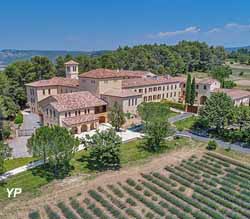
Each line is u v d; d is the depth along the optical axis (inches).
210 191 1592.0
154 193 1574.8
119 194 1549.0
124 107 2664.9
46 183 1643.7
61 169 1803.6
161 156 2063.2
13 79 3516.2
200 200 1496.1
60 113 2362.2
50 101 2509.8
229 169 1861.5
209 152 2133.4
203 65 7096.5
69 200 1497.3
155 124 2149.4
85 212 1379.2
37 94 3144.7
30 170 1780.3
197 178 1739.7
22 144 2250.2
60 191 1576.0
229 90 3523.6
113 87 2881.4
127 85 3139.8
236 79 5728.3
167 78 3841.0
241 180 1706.4
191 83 3405.5
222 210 1397.6
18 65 3634.4
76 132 2420.0
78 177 1726.1
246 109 2378.2
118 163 1893.5
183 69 6378.0
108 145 1817.2
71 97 2568.9
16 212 1390.3
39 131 1701.5
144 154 2078.0
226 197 1524.4
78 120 2428.6
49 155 1668.3
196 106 3280.0
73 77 3587.6
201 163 1953.7
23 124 2768.2
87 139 1985.7
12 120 2920.8
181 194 1542.8
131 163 1931.6
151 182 1696.6
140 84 3302.2
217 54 7642.7
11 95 3432.6
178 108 3432.6
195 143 2316.7
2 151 1638.8
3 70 3661.4
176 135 2459.4
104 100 2758.4
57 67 4665.4
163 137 2170.3
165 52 6254.9
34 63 3880.4
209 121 2476.6
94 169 1830.7
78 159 1953.7
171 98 3823.8
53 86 3245.6
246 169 1862.7
